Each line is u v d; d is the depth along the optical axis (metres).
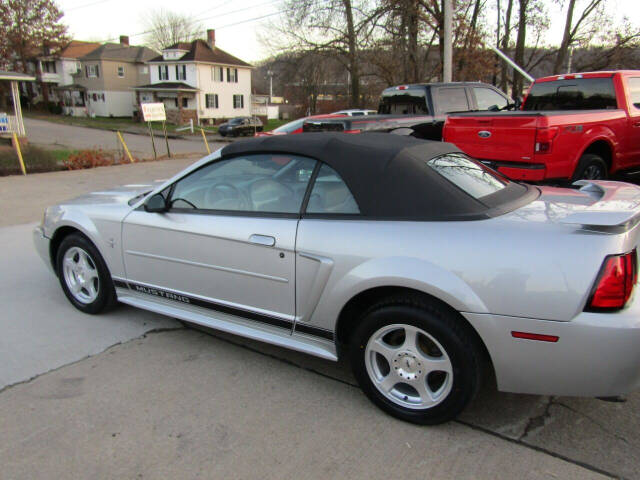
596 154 6.79
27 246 6.06
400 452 2.37
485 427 2.56
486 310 2.26
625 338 2.09
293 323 2.91
